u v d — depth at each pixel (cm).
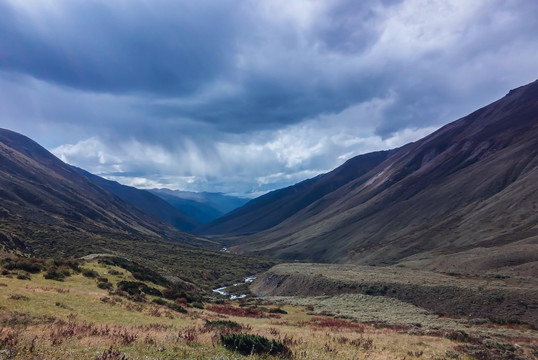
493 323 4184
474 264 8012
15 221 10019
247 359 1121
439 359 1518
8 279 2692
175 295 3838
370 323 3778
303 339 1758
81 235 11231
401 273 8106
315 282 7531
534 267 6644
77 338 1235
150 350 1108
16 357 916
